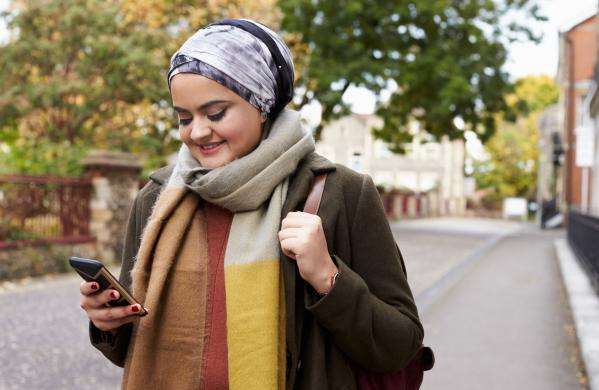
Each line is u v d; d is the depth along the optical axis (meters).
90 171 10.16
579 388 4.38
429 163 52.78
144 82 14.34
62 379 4.35
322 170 1.21
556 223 30.64
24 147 10.29
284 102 1.23
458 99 18.22
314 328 1.15
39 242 9.00
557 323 6.64
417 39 20.05
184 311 1.15
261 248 1.12
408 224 28.33
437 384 4.45
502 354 5.30
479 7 19.58
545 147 41.06
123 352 1.29
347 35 19.44
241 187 1.12
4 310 6.47
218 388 1.10
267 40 1.19
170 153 16.72
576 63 30.44
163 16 16.36
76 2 13.60
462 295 8.46
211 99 1.13
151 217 1.22
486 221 38.88
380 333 1.14
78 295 7.45
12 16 13.78
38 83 14.02
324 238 1.11
